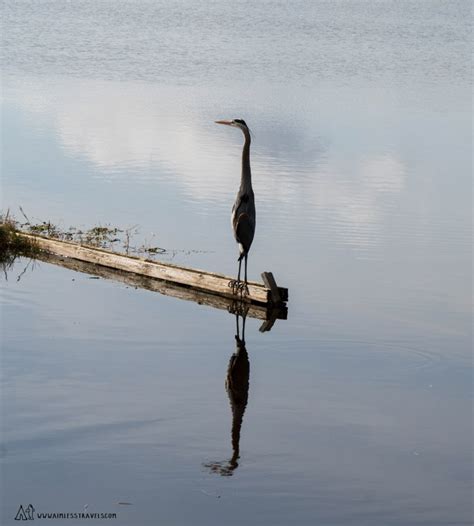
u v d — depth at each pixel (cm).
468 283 2497
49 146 4288
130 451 1474
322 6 16362
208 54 8844
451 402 1730
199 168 3941
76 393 1698
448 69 8219
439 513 1322
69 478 1377
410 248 2833
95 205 3253
